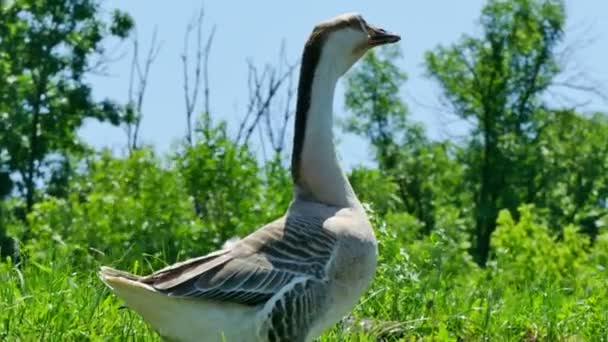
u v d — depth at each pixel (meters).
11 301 9.98
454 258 22.81
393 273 11.74
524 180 49.38
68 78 39.31
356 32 9.18
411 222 27.50
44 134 38.72
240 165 19.80
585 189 48.69
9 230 20.50
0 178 37.31
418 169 50.28
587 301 11.99
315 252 8.45
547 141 50.03
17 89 37.38
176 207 18.39
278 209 19.38
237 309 8.23
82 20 38.88
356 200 9.02
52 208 19.41
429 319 11.02
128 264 13.54
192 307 8.16
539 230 20.95
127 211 18.00
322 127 9.03
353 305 8.70
